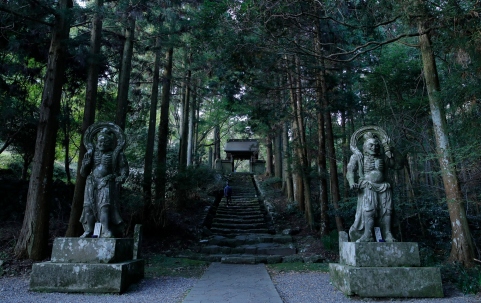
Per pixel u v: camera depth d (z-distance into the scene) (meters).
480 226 9.23
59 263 5.16
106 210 5.61
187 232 11.33
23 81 10.41
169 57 12.51
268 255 9.41
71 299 4.68
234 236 11.70
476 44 5.55
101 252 5.25
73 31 13.59
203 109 23.48
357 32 9.14
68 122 9.85
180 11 10.05
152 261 8.35
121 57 11.11
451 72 7.98
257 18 7.12
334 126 13.58
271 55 8.27
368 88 10.11
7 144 10.24
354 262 5.04
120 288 5.02
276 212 13.96
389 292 4.77
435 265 6.54
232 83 10.02
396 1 6.09
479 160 6.95
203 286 5.75
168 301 4.74
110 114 12.92
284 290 5.59
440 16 5.83
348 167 5.76
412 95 9.74
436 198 9.48
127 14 8.88
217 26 7.50
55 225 9.39
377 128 5.95
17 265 6.94
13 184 9.93
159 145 11.94
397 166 5.78
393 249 5.04
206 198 16.05
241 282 6.13
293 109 11.90
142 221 10.43
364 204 5.45
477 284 5.19
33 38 9.27
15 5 7.47
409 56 11.15
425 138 8.59
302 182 13.91
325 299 4.87
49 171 7.71
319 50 8.92
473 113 6.36
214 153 26.64
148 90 18.28
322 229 10.52
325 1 7.41
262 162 24.70
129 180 10.62
